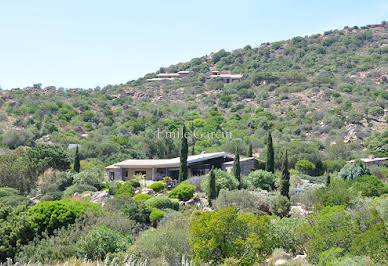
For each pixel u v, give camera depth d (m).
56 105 122.62
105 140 98.44
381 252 18.45
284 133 110.00
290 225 25.86
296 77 163.38
